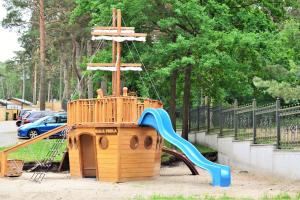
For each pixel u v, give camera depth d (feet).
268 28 114.73
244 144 89.35
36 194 62.18
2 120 247.91
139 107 79.25
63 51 218.59
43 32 166.30
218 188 67.92
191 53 102.12
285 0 118.01
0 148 105.09
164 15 103.81
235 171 88.38
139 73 104.06
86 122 80.18
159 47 100.17
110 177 76.95
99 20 102.94
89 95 163.94
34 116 140.26
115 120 76.48
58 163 94.32
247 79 115.24
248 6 117.39
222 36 100.27
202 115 119.34
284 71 87.04
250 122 88.48
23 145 84.28
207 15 103.45
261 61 106.83
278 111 77.61
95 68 84.84
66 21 166.09
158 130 75.46
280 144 77.36
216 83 121.08
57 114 128.06
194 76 120.06
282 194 59.26
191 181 77.82
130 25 103.19
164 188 68.44
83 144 83.25
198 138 121.08
